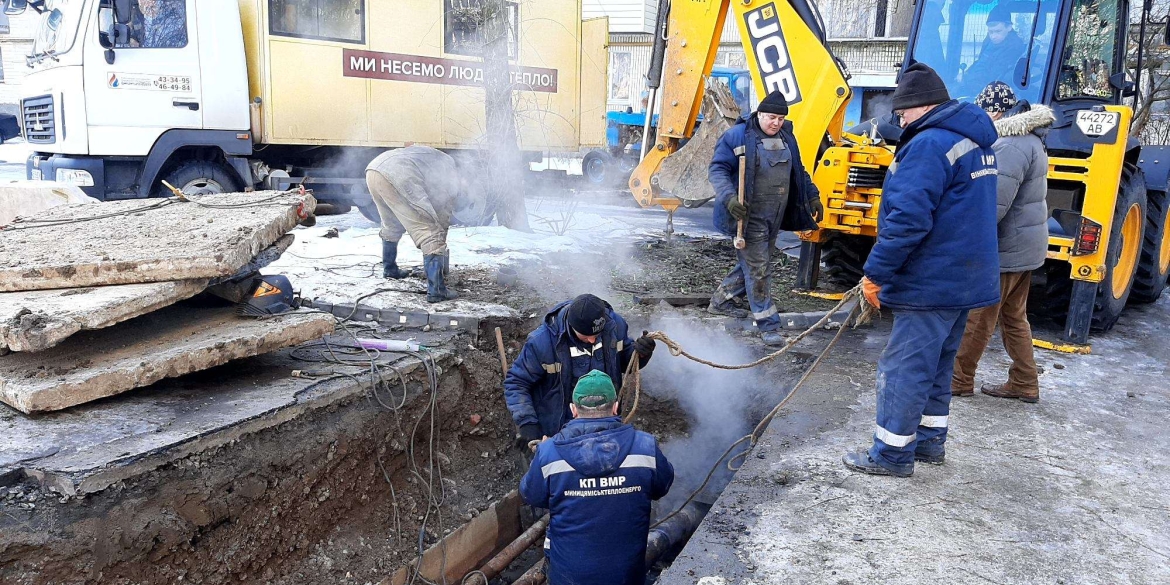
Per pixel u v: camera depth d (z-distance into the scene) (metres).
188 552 3.43
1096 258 5.75
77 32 7.78
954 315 3.47
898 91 3.43
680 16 7.04
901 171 3.32
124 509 3.20
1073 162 5.73
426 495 4.82
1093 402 4.82
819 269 7.91
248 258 4.12
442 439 5.12
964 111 3.33
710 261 8.49
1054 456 3.99
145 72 8.03
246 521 3.68
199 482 3.47
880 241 3.35
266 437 3.83
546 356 4.30
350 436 4.28
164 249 3.94
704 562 3.02
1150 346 6.23
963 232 3.33
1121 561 3.03
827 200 6.57
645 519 3.57
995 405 4.73
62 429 3.47
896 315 3.59
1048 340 6.13
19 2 8.79
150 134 8.16
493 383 5.48
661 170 7.38
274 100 8.58
